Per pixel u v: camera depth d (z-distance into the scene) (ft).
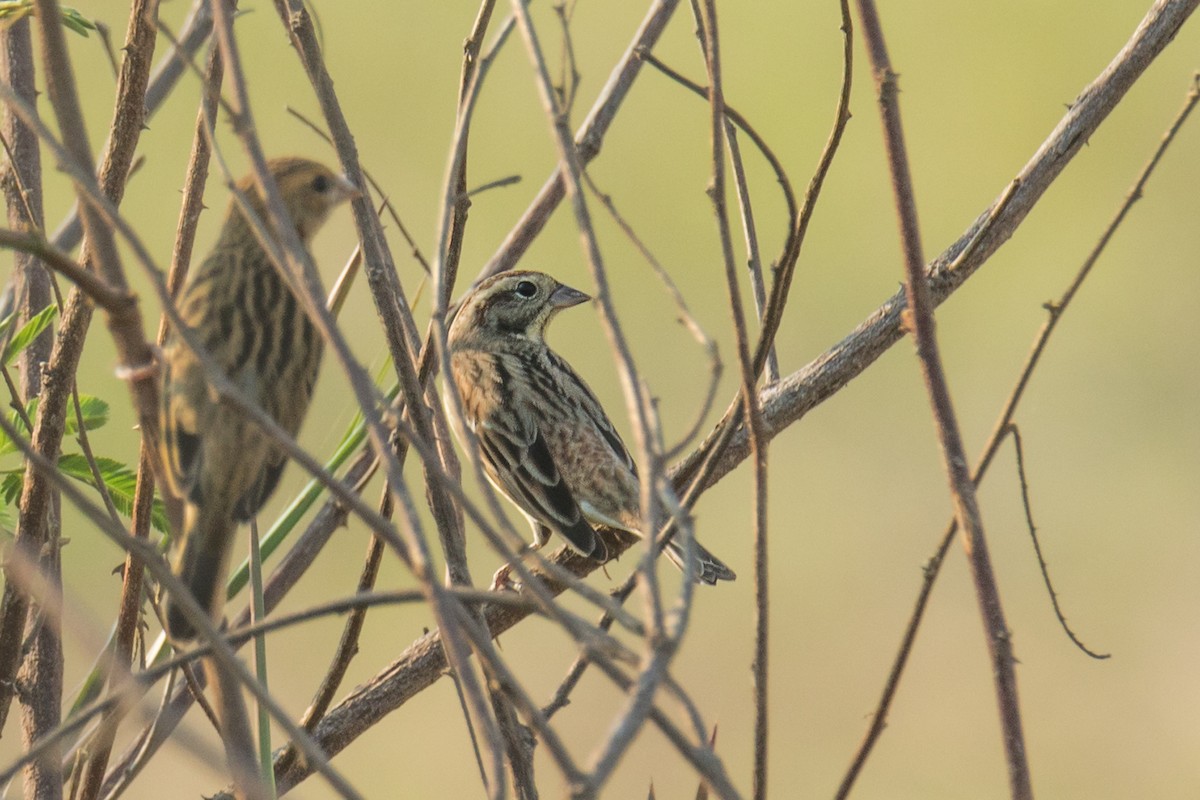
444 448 24.93
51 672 25.57
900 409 68.13
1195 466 67.82
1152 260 76.48
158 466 19.84
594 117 31.45
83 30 25.18
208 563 18.72
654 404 17.37
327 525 29.09
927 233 75.87
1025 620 62.18
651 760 50.83
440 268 19.85
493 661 16.69
